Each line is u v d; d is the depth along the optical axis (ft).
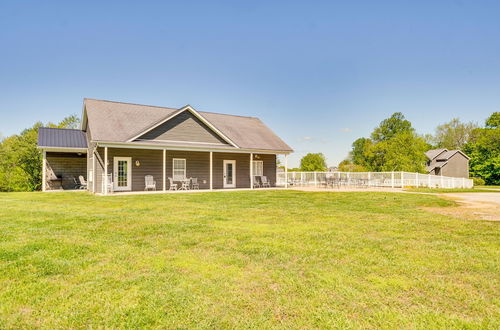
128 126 57.00
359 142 211.61
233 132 71.41
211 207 33.04
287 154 72.08
